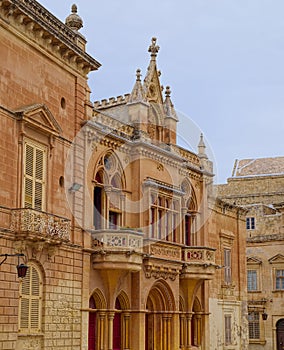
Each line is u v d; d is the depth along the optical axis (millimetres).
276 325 57188
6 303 24297
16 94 25938
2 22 25172
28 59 26906
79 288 29094
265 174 69125
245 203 66875
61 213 28359
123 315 32219
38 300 26344
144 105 34875
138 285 32281
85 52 30453
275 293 57375
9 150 25188
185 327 37125
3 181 24719
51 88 28422
